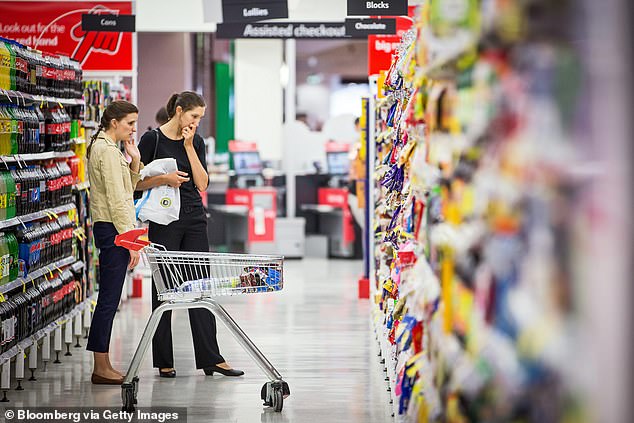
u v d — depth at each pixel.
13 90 12.28
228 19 19.83
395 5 19.20
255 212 31.09
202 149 12.98
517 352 3.53
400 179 10.12
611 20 2.87
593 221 2.94
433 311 5.77
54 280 14.03
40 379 12.65
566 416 3.05
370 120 19.52
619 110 2.83
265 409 11.00
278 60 35.88
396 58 11.76
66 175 15.27
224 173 33.75
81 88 16.78
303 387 12.32
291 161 32.81
